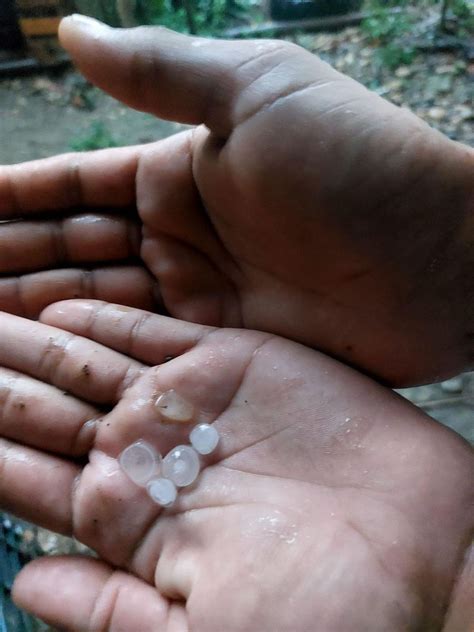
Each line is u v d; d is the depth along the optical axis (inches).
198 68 5.9
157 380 6.9
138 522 6.2
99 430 6.6
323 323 6.9
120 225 7.6
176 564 5.9
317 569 5.3
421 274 6.3
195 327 7.2
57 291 7.7
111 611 5.9
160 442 6.7
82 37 5.9
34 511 6.4
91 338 7.2
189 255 7.4
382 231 6.0
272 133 5.8
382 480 5.9
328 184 5.9
